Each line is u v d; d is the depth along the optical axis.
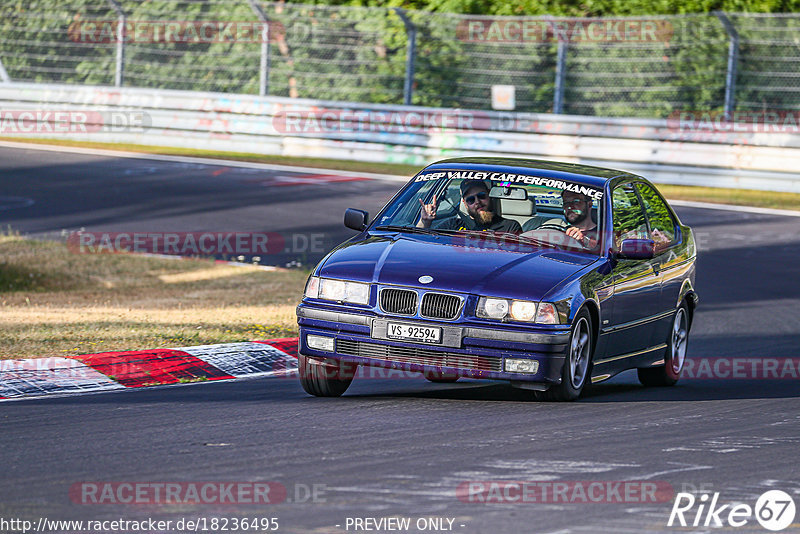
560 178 33.72
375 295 29.36
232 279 56.41
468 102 106.50
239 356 36.66
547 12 108.69
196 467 22.23
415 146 93.88
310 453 23.58
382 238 31.92
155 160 91.50
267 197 78.62
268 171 88.62
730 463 23.86
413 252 30.58
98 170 86.12
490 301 28.84
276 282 55.75
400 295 29.22
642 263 34.09
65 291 52.97
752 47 99.12
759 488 21.81
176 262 60.28
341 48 107.69
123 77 109.75
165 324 42.88
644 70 102.25
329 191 81.38
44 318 44.50
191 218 71.69
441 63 106.38
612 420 28.28
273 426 26.41
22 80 115.12
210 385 33.00
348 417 27.69
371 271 29.81
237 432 25.66
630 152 89.50
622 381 38.44
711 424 28.42
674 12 104.88
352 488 20.80
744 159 87.94
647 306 34.41
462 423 27.17
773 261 64.56
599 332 31.30
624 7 106.94
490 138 92.19
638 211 35.38
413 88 101.56
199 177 84.94
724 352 43.06
